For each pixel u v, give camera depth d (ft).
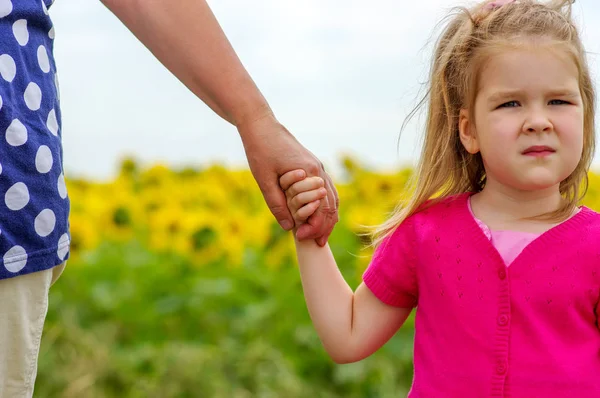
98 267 17.53
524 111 7.10
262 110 8.40
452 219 7.52
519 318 7.01
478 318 7.13
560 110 7.09
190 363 14.89
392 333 8.03
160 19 8.18
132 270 17.65
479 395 7.02
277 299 16.38
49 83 6.84
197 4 8.25
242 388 14.82
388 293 7.84
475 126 7.50
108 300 16.81
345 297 8.19
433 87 8.03
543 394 6.87
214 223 17.52
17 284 6.57
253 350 15.21
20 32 6.59
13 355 6.77
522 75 7.07
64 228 6.95
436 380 7.26
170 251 18.38
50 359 15.03
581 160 7.58
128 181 21.97
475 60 7.36
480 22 7.56
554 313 6.99
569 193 7.68
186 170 22.44
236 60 8.36
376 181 19.38
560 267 7.06
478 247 7.27
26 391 6.98
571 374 6.86
